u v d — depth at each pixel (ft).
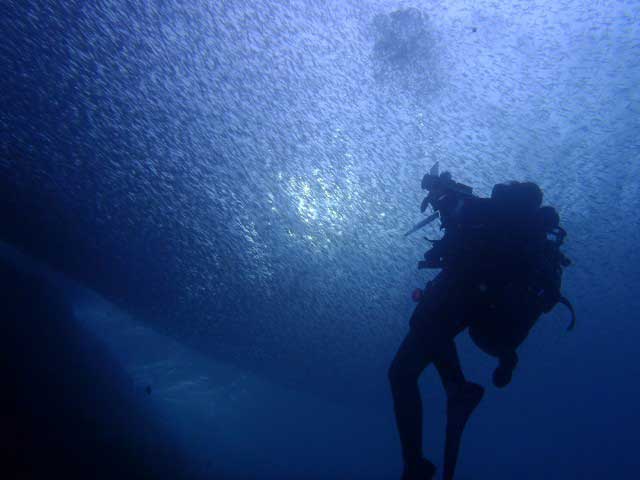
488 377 46.68
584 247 32.19
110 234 29.30
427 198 5.35
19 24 21.18
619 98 26.18
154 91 25.91
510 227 4.40
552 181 28.89
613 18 24.23
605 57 25.31
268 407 60.95
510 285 4.24
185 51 25.61
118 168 26.96
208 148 28.66
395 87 28.17
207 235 31.04
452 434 3.68
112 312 37.19
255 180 30.25
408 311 34.96
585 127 27.43
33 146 24.31
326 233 32.30
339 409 66.33
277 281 33.96
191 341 42.60
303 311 36.40
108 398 29.27
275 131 29.35
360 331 38.09
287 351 43.60
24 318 26.37
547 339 48.65
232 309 36.55
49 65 22.80
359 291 34.32
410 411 3.73
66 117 24.34
